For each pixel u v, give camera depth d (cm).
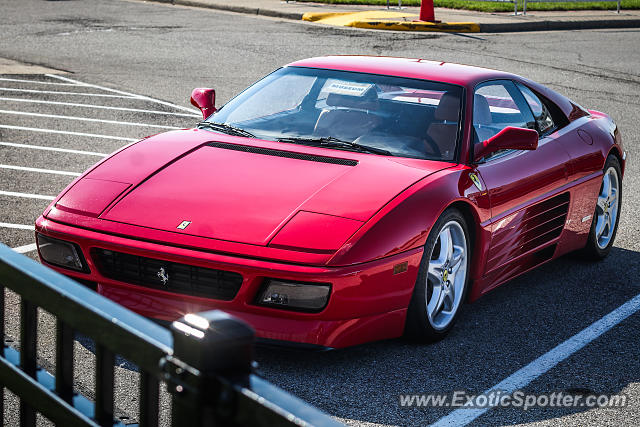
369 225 371
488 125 482
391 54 1427
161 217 380
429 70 502
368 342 392
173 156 434
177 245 364
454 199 410
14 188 661
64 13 1822
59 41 1459
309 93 493
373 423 329
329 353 393
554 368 395
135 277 377
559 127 552
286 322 361
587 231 561
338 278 352
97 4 2014
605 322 461
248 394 130
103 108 989
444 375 379
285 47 1466
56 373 183
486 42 1639
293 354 388
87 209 394
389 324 386
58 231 387
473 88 484
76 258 386
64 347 182
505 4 2144
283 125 471
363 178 405
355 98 479
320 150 442
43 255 400
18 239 541
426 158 445
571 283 530
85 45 1429
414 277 387
